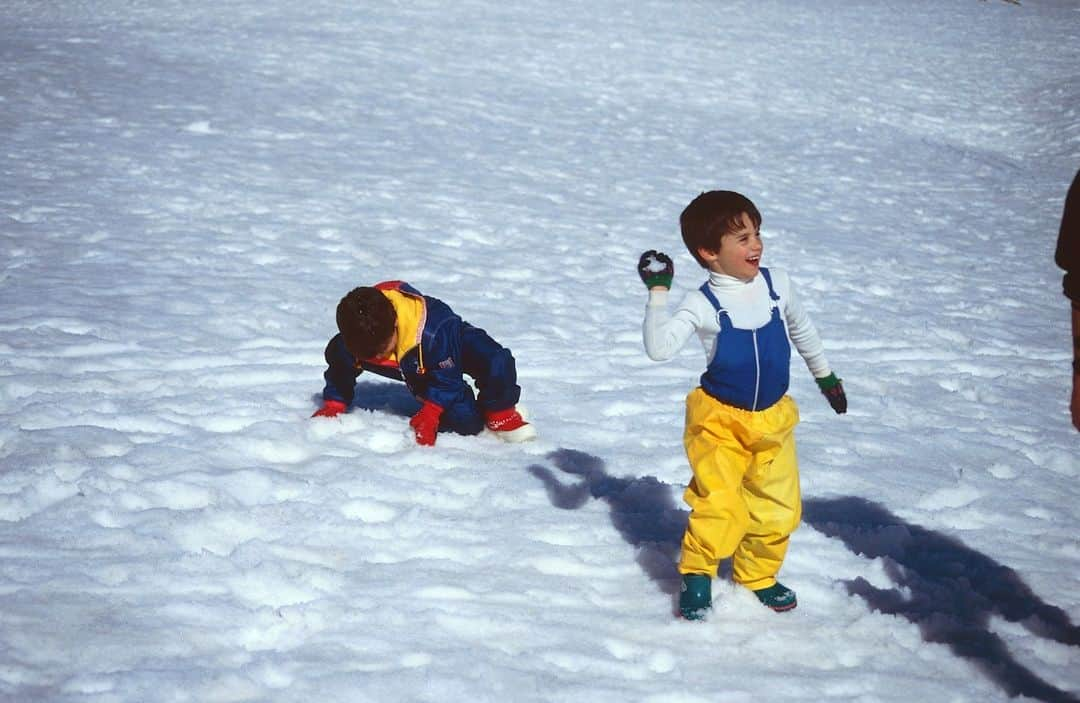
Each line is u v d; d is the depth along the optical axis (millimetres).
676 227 17797
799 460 8461
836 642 5605
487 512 7039
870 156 26516
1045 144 29953
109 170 17953
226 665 4980
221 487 6996
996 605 6191
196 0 40531
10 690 4652
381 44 33969
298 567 5977
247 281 12789
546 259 15195
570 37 38281
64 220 15031
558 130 25656
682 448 8492
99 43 30422
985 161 27234
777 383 5586
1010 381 11258
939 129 31266
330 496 7027
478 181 19766
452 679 4902
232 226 15367
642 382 10359
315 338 10898
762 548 5816
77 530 6316
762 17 47094
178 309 11492
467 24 39062
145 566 5871
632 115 28469
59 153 18875
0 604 5383
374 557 6281
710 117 29375
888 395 10500
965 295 15094
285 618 5434
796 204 20953
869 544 6938
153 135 20719
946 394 10633
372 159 20594
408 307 7867
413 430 8117
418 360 7879
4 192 16250
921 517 7504
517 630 5500
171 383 9227
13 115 21578
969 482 8195
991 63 39969
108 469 7137
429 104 26594
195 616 5406
